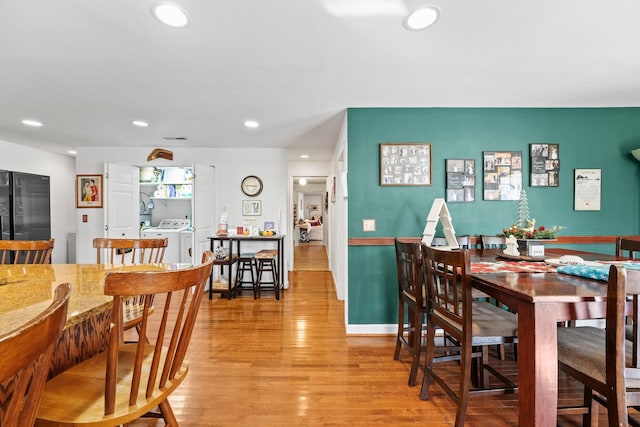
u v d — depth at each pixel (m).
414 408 1.73
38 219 4.45
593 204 2.89
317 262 6.64
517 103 2.78
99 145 4.42
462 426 1.49
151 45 1.74
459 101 2.72
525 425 1.22
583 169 2.89
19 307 0.91
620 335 1.01
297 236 10.46
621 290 1.00
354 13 1.47
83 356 1.25
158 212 5.76
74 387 1.00
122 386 1.02
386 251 2.86
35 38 1.66
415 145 2.85
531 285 1.35
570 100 2.71
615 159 2.90
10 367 0.43
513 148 2.87
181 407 1.73
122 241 1.93
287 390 1.89
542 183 2.88
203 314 3.30
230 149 4.66
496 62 2.00
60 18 1.48
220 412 1.68
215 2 1.38
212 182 4.55
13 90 2.39
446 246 2.47
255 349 2.46
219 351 2.42
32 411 0.55
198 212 4.29
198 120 3.22
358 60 1.95
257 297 3.97
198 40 1.70
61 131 3.64
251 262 4.07
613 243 2.88
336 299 3.88
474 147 2.86
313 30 1.61
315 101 2.68
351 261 2.86
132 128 3.52
